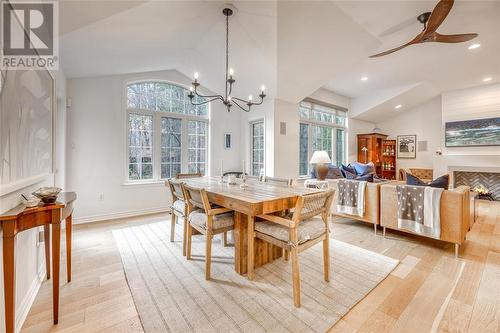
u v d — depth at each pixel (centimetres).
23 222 137
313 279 205
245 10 281
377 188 316
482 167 561
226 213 225
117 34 278
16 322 145
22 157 157
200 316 159
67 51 285
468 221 289
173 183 275
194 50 392
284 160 489
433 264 236
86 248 271
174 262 238
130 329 148
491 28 311
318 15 279
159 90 456
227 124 536
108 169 394
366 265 232
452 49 378
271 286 195
